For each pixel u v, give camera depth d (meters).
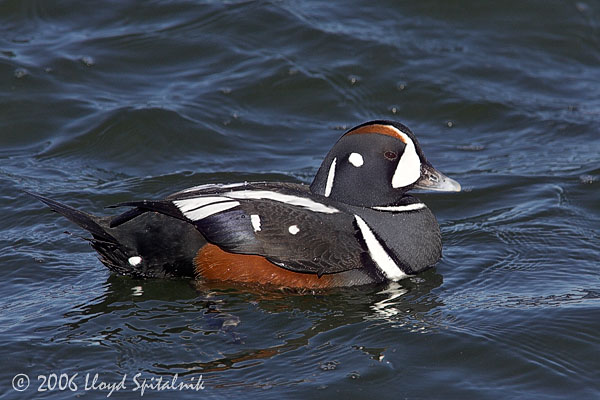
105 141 16.23
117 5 19.97
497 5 20.86
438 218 14.40
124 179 15.23
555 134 17.36
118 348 10.05
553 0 20.91
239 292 11.55
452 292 11.73
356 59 18.92
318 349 10.13
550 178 15.60
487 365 9.89
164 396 9.15
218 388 9.30
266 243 11.41
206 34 19.31
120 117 16.61
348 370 9.70
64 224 13.51
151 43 18.92
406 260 12.07
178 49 18.88
